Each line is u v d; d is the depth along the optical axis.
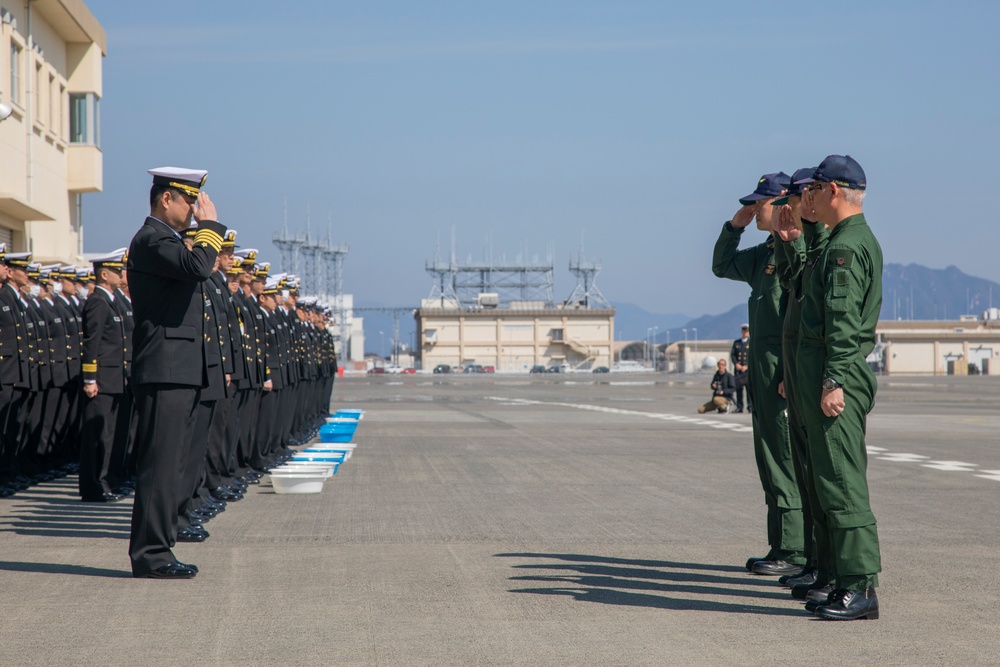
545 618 7.55
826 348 7.68
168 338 9.12
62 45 43.16
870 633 7.17
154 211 9.36
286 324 19.61
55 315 16.64
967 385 83.31
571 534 11.27
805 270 7.98
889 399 52.19
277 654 6.62
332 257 167.12
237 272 15.04
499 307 172.38
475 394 57.69
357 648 6.75
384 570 9.28
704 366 166.75
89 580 8.91
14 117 36.56
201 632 7.15
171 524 9.09
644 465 18.45
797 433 8.35
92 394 13.88
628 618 7.55
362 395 55.62
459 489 15.09
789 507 9.20
